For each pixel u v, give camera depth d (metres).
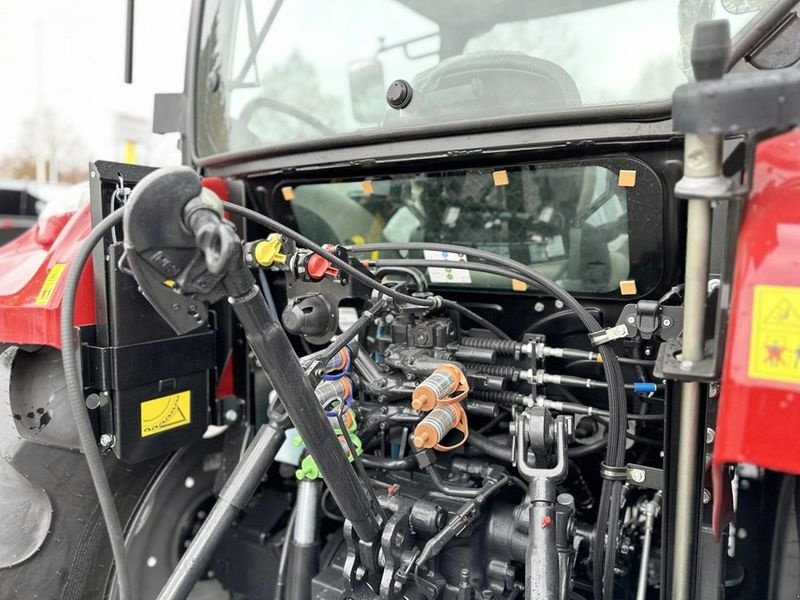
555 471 1.15
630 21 1.24
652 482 1.19
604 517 1.23
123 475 1.46
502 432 1.55
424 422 1.21
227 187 1.66
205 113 1.89
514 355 1.37
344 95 1.62
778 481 1.39
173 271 0.86
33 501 1.34
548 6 1.31
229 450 1.63
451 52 1.44
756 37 1.05
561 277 1.44
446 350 1.39
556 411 1.40
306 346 1.64
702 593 1.14
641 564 1.32
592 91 1.28
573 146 1.21
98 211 1.24
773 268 0.77
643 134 1.14
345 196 1.68
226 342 1.56
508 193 1.46
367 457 1.44
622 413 1.20
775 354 0.75
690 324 0.87
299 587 1.37
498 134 1.26
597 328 1.20
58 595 1.36
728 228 0.85
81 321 1.24
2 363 1.43
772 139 0.90
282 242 1.21
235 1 1.80
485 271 1.31
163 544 1.56
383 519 1.25
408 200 1.60
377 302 1.33
